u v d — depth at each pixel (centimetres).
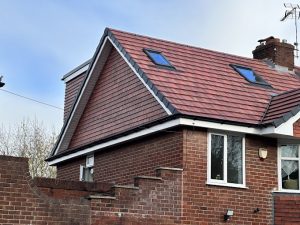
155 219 1514
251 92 1930
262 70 2216
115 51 2117
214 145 1670
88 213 1414
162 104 1692
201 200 1605
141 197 1502
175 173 1577
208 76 1945
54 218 1376
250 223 1673
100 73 2205
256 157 1727
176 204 1559
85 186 1573
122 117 1992
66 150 2255
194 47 2161
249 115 1748
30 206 1358
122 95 2022
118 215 1455
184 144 1614
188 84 1822
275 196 1719
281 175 1755
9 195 1342
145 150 1775
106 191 1579
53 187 1533
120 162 1900
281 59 2353
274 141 1764
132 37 2053
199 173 1619
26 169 1370
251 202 1688
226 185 1653
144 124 1714
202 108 1677
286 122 1686
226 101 1786
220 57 2170
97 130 2156
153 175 1712
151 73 1825
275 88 2056
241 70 2122
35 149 3947
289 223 1691
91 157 2100
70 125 2311
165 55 1998
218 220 1622
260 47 2416
